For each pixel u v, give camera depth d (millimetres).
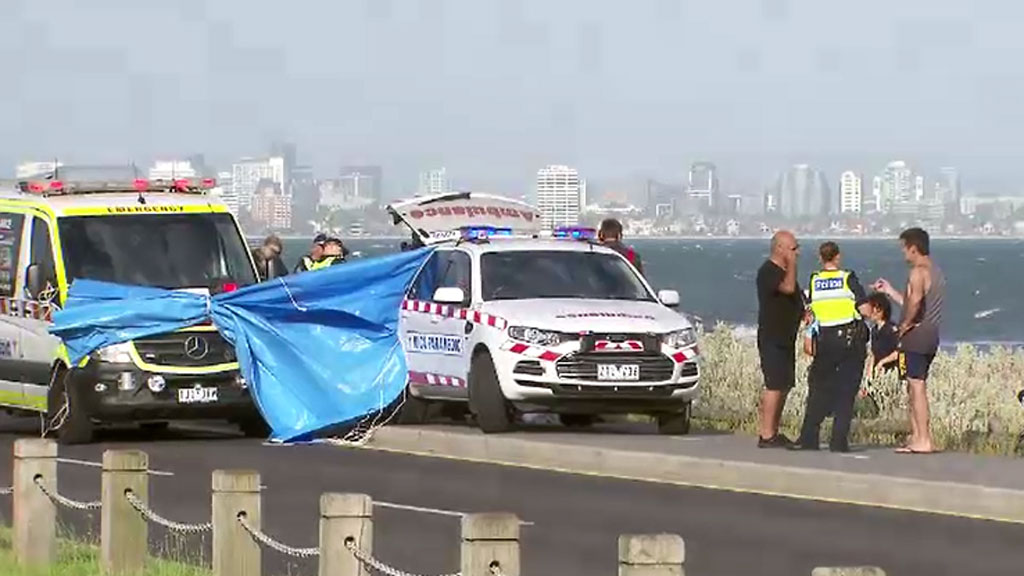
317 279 35812
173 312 35625
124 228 36844
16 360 37156
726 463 29875
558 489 29234
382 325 36250
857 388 31594
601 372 33969
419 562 22328
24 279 36938
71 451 34656
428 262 36750
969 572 21891
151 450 34719
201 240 37125
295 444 35781
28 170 39969
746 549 23500
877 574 12758
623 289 35969
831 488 28500
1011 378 38906
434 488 29281
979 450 32812
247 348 35719
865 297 33312
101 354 35500
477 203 44469
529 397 34031
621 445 32438
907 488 27547
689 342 34562
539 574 21703
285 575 21094
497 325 34438
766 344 32031
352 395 36031
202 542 23281
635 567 13781
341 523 17016
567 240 36875
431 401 36750
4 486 29172
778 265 31953
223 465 32250
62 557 22016
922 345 31219
